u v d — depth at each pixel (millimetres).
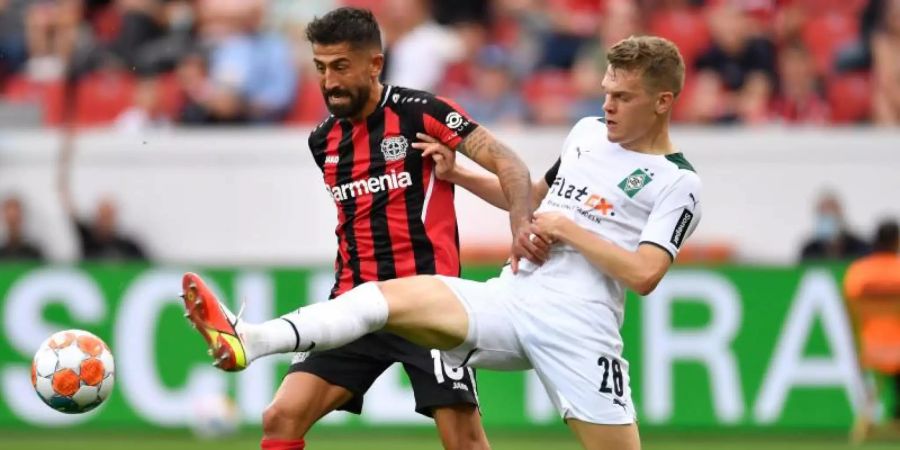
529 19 46469
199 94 43500
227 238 40062
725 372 36094
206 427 35656
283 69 44406
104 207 39781
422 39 44625
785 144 39375
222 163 40094
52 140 39969
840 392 36125
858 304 35969
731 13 45281
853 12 46469
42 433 36656
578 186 19656
